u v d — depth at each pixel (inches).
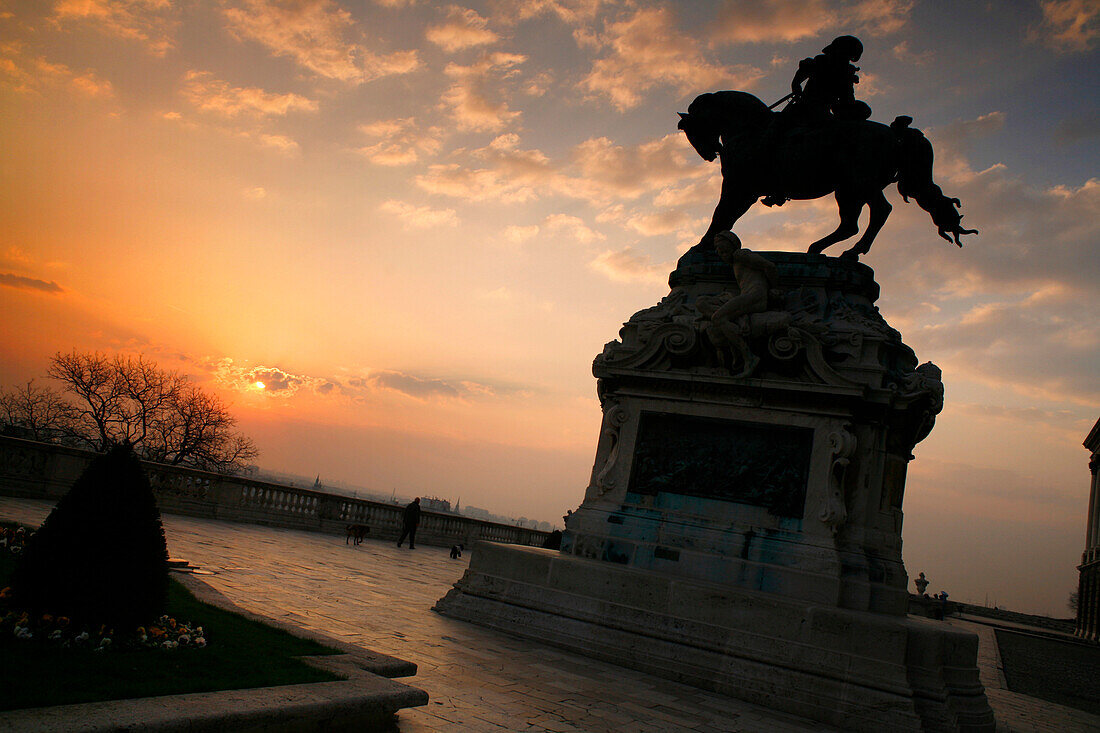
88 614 228.7
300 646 277.9
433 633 417.1
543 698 314.0
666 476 510.9
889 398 474.3
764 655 396.8
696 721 323.0
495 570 496.7
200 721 176.7
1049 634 2394.2
